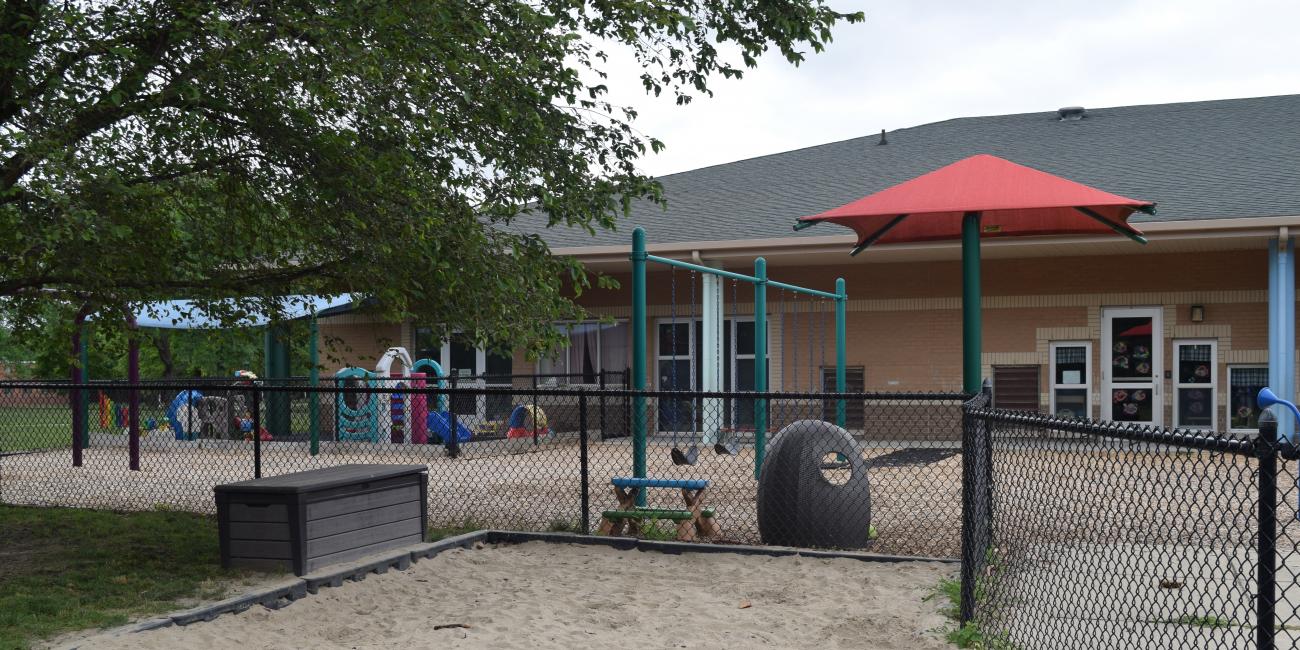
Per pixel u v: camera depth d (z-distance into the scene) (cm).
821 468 908
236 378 2003
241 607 682
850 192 2095
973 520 636
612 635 645
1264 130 2116
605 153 934
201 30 757
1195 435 379
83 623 631
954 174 952
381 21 732
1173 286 1836
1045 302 1898
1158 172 1933
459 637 640
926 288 1962
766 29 920
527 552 898
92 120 778
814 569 820
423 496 877
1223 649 555
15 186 724
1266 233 1602
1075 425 457
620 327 2119
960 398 851
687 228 2002
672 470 1412
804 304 2022
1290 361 1603
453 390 948
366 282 877
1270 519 347
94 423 2198
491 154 856
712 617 685
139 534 952
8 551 882
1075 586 583
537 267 931
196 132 838
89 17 775
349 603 720
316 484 763
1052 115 2427
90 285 849
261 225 948
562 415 2127
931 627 647
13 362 3512
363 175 788
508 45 842
